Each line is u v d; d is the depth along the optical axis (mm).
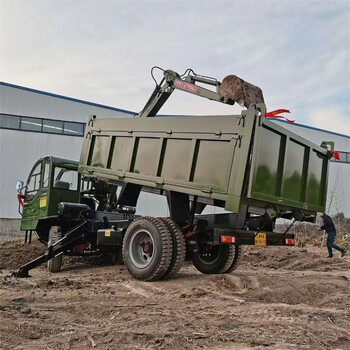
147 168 6773
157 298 5117
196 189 5953
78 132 23016
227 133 5695
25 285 5906
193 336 3498
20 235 20422
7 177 21328
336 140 29750
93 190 9398
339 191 29125
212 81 7258
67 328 3723
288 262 10922
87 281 6367
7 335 3447
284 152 6094
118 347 3199
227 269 7484
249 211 6441
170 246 6211
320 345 3375
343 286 6207
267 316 4312
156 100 8078
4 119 21734
